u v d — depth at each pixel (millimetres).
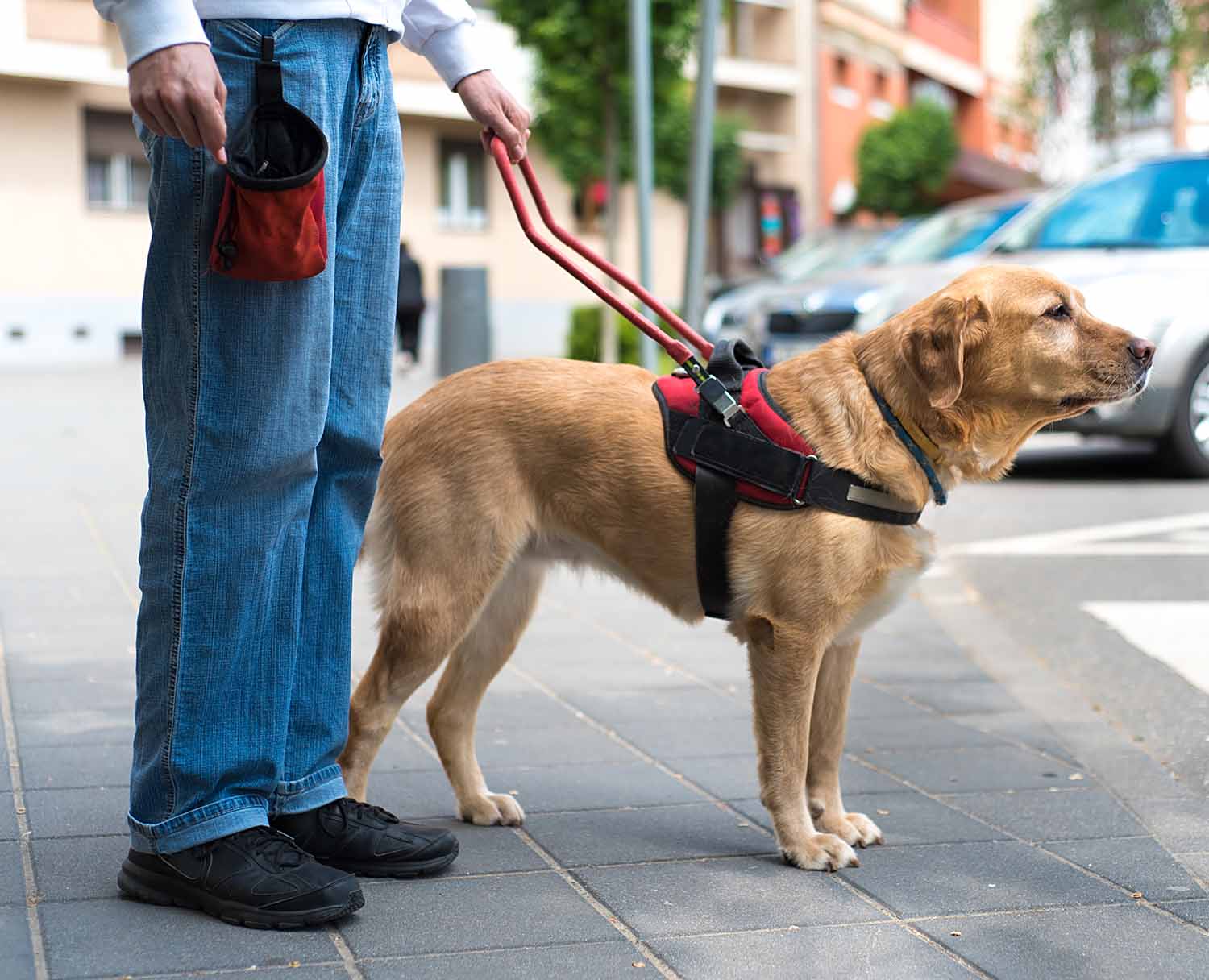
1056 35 28547
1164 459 9750
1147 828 3332
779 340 11188
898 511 3078
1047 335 3197
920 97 33812
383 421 2945
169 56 2320
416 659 3160
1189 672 4863
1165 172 10273
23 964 2367
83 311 21922
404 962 2439
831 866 3008
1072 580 6492
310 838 2877
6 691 4230
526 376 3314
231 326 2543
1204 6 23984
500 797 3348
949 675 4953
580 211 27172
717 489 3115
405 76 24062
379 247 2889
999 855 3135
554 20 15461
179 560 2592
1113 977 2461
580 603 6035
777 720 3076
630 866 3002
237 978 2348
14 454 9914
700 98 9016
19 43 20359
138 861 2666
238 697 2656
